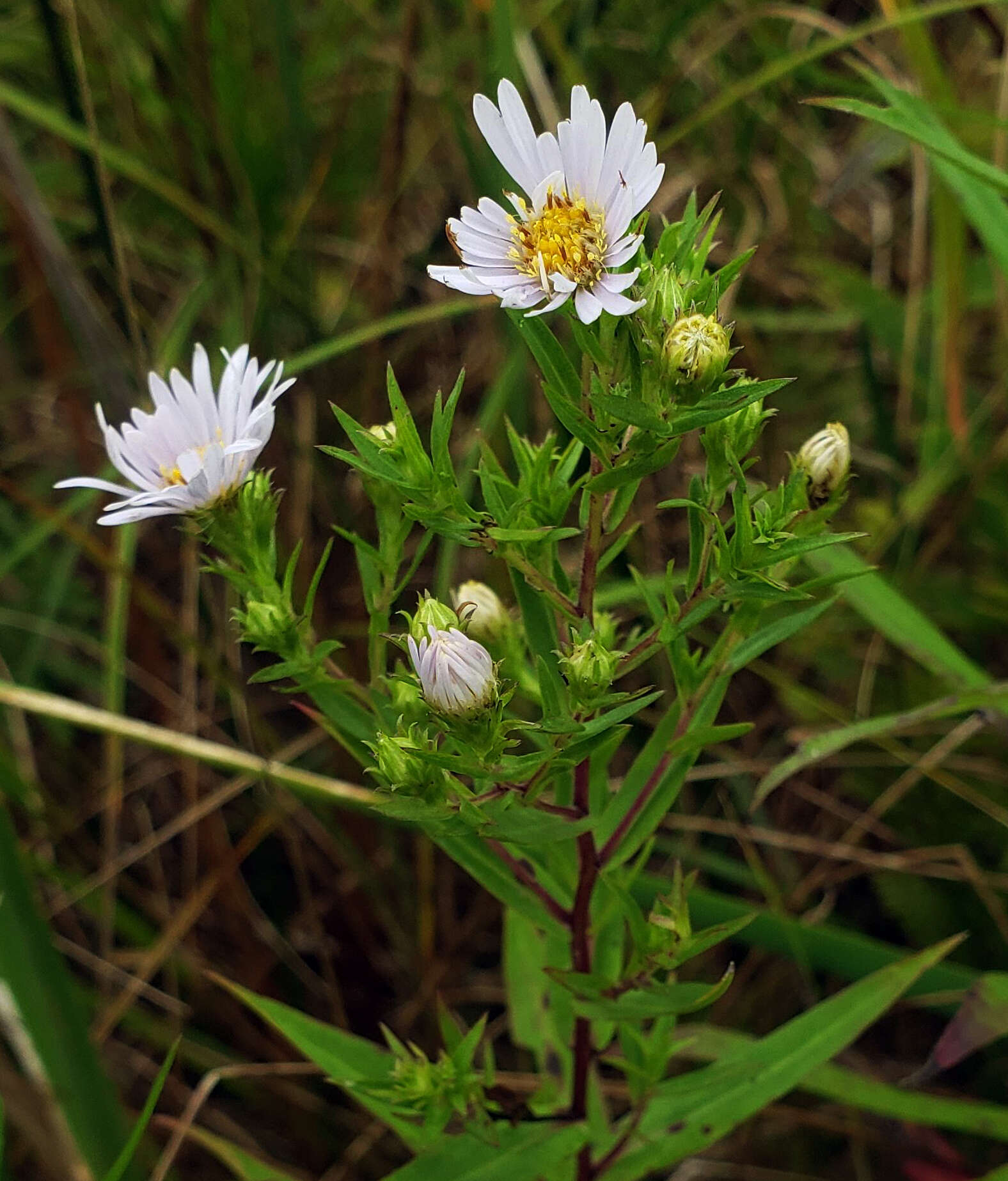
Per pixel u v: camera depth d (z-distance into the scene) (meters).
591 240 0.27
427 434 0.46
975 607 0.41
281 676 0.29
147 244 0.47
